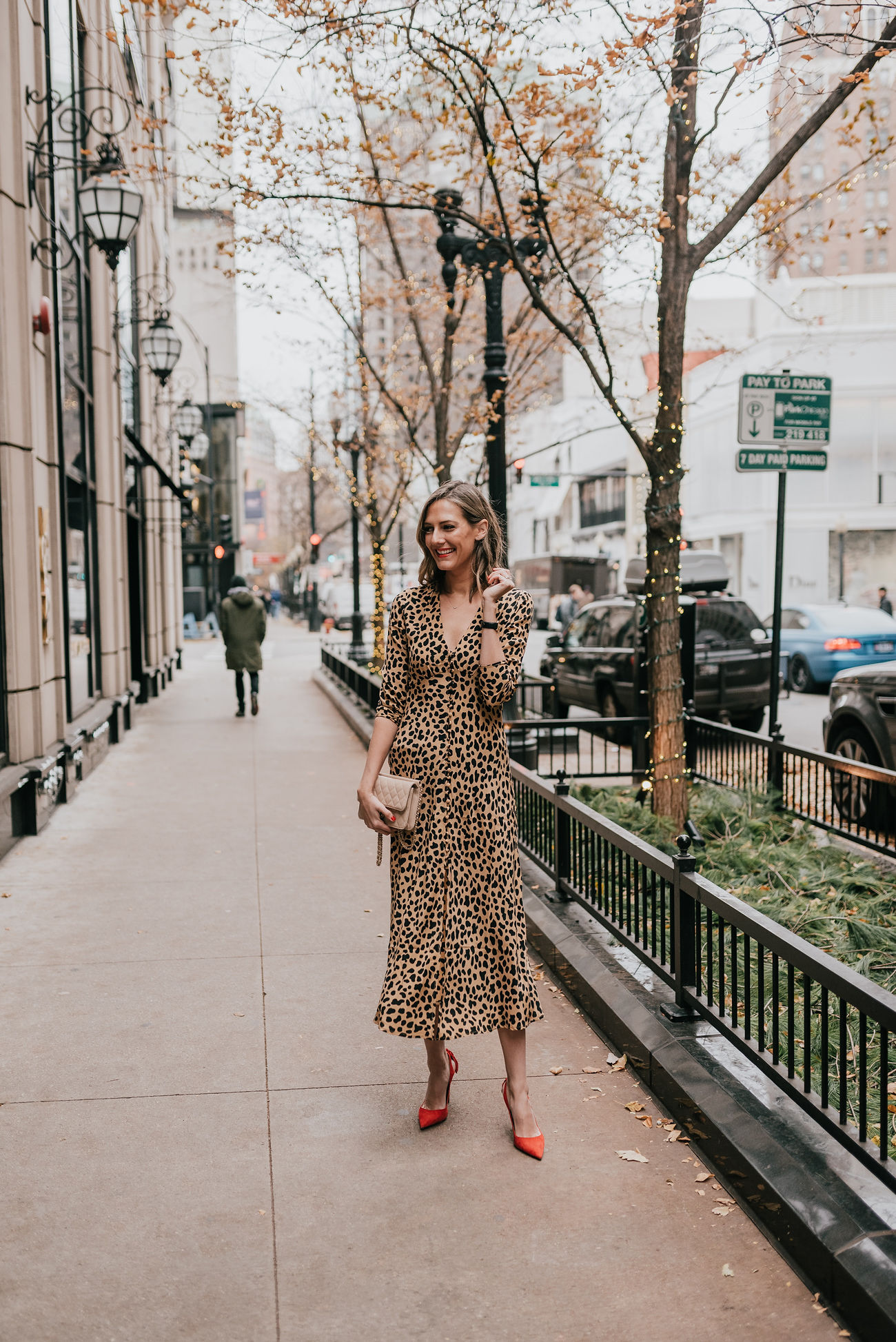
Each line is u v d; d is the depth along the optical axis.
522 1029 3.39
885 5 5.07
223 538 37.81
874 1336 2.40
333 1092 3.77
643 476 7.45
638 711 9.30
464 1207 3.05
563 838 5.46
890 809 7.05
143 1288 2.69
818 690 18.36
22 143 7.79
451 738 3.32
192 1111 3.63
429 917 3.33
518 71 7.21
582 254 10.88
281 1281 2.72
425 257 16.84
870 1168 2.71
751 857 6.30
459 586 3.38
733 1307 2.62
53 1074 3.91
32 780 7.71
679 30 6.02
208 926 5.69
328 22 6.35
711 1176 3.21
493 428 8.91
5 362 7.54
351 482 16.59
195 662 27.39
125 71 13.76
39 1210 3.04
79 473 10.66
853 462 32.06
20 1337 2.51
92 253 12.12
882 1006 2.60
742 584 34.25
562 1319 2.58
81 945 5.37
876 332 31.45
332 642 32.88
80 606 11.02
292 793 9.45
